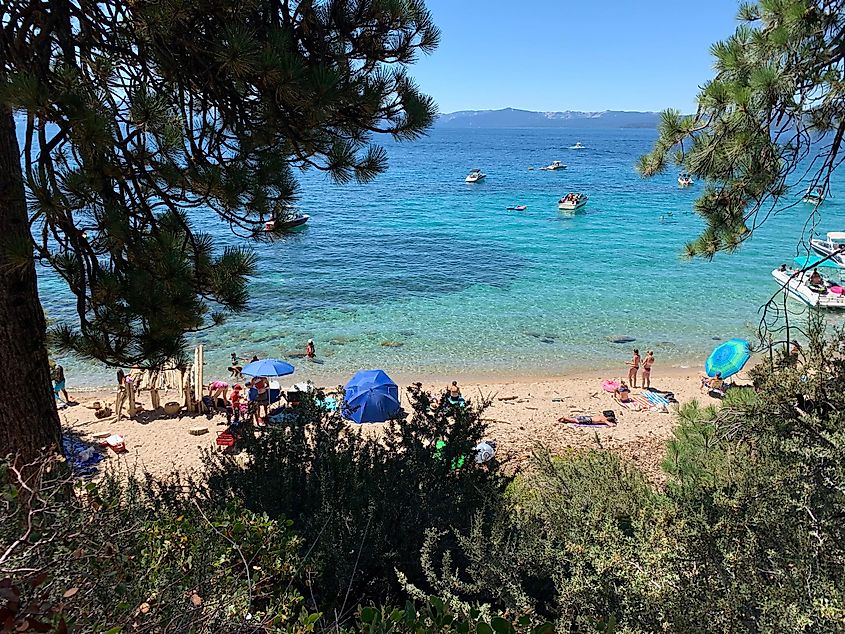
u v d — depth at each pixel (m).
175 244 5.40
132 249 5.36
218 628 3.11
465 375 21.97
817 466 4.63
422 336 25.92
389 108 5.52
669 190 82.56
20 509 3.03
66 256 5.43
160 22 4.66
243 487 6.11
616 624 3.88
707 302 30.77
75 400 18.28
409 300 31.02
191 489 5.96
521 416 17.52
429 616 3.08
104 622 2.80
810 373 5.69
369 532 5.43
